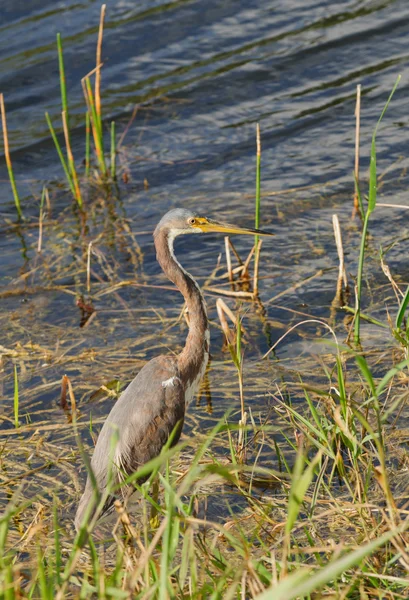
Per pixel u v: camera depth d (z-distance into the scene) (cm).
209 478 680
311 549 656
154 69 2052
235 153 1792
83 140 1880
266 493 928
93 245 1562
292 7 2247
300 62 2033
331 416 949
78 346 1286
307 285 1383
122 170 1778
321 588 638
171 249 1034
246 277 1418
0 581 617
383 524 756
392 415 1012
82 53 2081
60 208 1684
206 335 1016
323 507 856
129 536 805
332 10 2220
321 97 1917
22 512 940
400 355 1136
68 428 1105
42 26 2183
